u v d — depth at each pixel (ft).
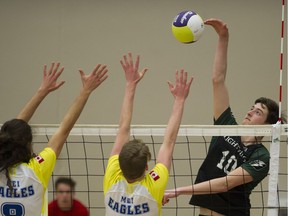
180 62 46.83
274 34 46.47
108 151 46.32
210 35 46.60
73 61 47.50
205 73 46.60
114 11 47.29
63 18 47.55
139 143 19.51
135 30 47.21
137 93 46.96
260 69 46.47
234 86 46.47
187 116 46.60
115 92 47.24
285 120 27.71
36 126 26.25
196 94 46.65
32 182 20.18
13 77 47.83
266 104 27.22
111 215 19.77
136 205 19.47
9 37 47.80
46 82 23.26
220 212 26.17
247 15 46.52
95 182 46.32
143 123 46.85
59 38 47.55
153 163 44.70
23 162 20.36
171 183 45.75
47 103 47.32
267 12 46.44
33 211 20.31
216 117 27.22
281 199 29.71
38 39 47.62
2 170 20.01
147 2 47.11
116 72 47.29
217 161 26.27
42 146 44.86
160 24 46.98
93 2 47.42
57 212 28.68
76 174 46.21
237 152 26.07
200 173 26.55
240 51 46.52
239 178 25.11
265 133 25.43
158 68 46.96
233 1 46.52
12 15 47.80
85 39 47.50
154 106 46.91
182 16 25.98
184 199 44.91
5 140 19.99
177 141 45.50
